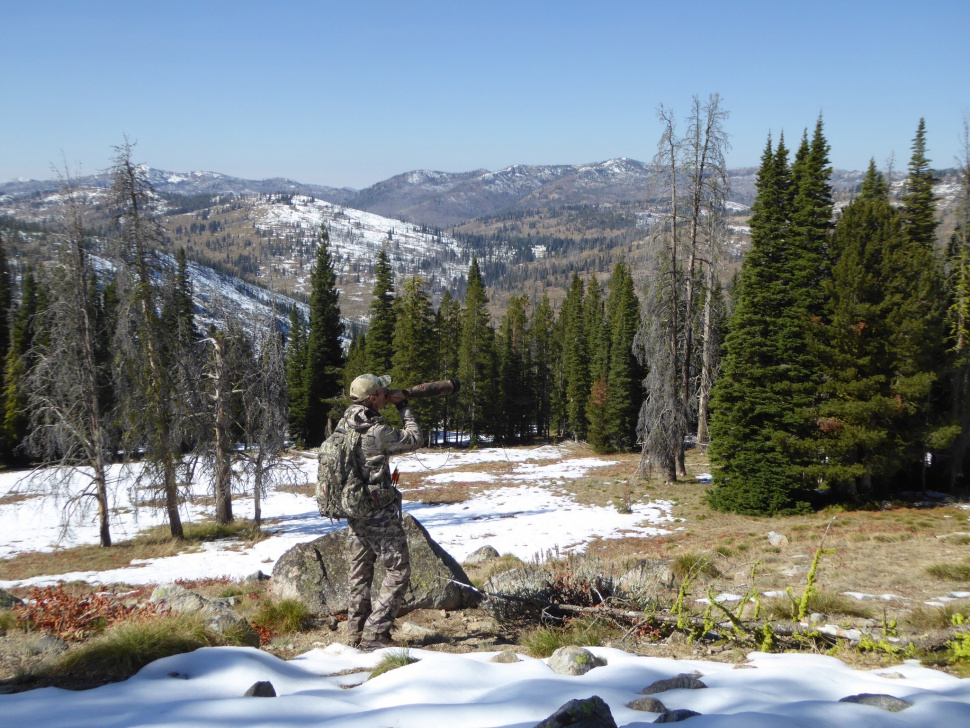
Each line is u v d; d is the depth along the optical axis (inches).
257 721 104.6
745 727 96.7
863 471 986.7
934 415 1074.7
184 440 1064.2
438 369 2652.6
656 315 1234.6
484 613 233.3
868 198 1252.5
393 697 119.7
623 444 2346.2
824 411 1018.1
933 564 359.3
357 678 142.9
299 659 162.2
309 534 1148.5
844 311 988.6
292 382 2642.7
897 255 968.9
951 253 1213.7
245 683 128.3
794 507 1048.8
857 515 952.9
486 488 1619.1
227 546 1046.4
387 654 157.3
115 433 1038.4
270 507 1488.7
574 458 2217.0
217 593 359.6
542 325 3383.4
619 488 1465.3
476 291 2723.9
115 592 649.6
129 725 102.7
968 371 1087.6
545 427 3516.2
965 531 657.6
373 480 169.2
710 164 1167.6
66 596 216.2
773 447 1067.3
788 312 1064.2
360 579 175.9
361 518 171.0
